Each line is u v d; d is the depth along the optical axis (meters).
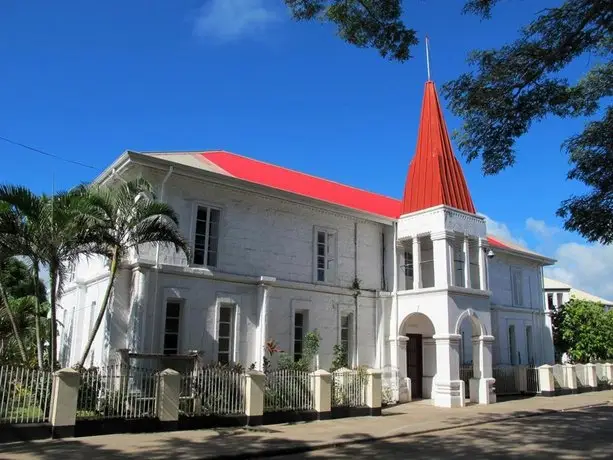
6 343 16.69
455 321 19.17
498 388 23.19
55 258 12.30
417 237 20.66
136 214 12.96
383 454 10.56
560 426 14.70
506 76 8.95
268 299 17.09
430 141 22.02
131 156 14.51
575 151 9.07
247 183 16.91
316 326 18.61
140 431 11.93
